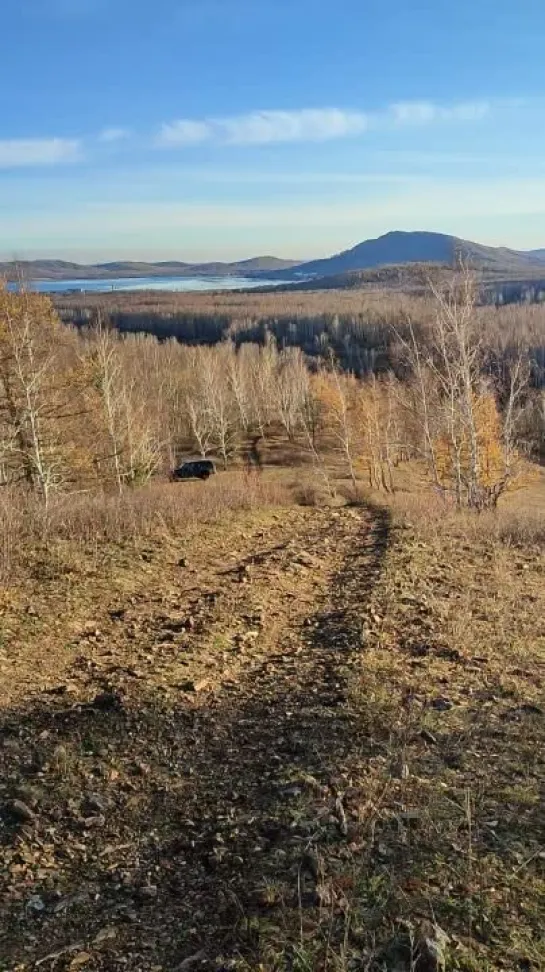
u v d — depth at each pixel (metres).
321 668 6.62
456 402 22.48
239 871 3.78
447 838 3.90
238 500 16.81
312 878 3.61
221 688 6.28
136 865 3.94
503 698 5.85
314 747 5.06
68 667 6.75
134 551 10.89
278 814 4.25
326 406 48.53
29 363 20.64
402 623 7.78
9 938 3.41
